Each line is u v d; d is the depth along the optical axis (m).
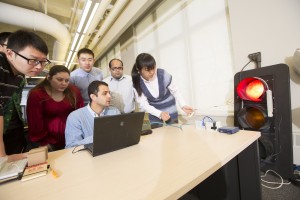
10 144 1.46
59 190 0.63
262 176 1.59
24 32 0.98
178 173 0.67
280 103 1.45
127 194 0.56
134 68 2.07
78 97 1.89
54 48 4.02
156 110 1.92
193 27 2.55
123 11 3.38
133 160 0.85
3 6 2.60
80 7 2.98
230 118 2.18
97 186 0.63
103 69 6.07
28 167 0.81
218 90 2.33
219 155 0.82
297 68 1.41
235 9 1.85
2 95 1.11
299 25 1.47
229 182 1.11
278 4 1.56
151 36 3.37
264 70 1.56
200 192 1.33
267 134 1.51
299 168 1.51
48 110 1.67
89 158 0.93
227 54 2.17
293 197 1.31
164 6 3.00
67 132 1.39
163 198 0.53
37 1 3.09
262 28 1.67
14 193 0.63
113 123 0.95
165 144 1.05
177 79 2.92
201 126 1.39
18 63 0.99
